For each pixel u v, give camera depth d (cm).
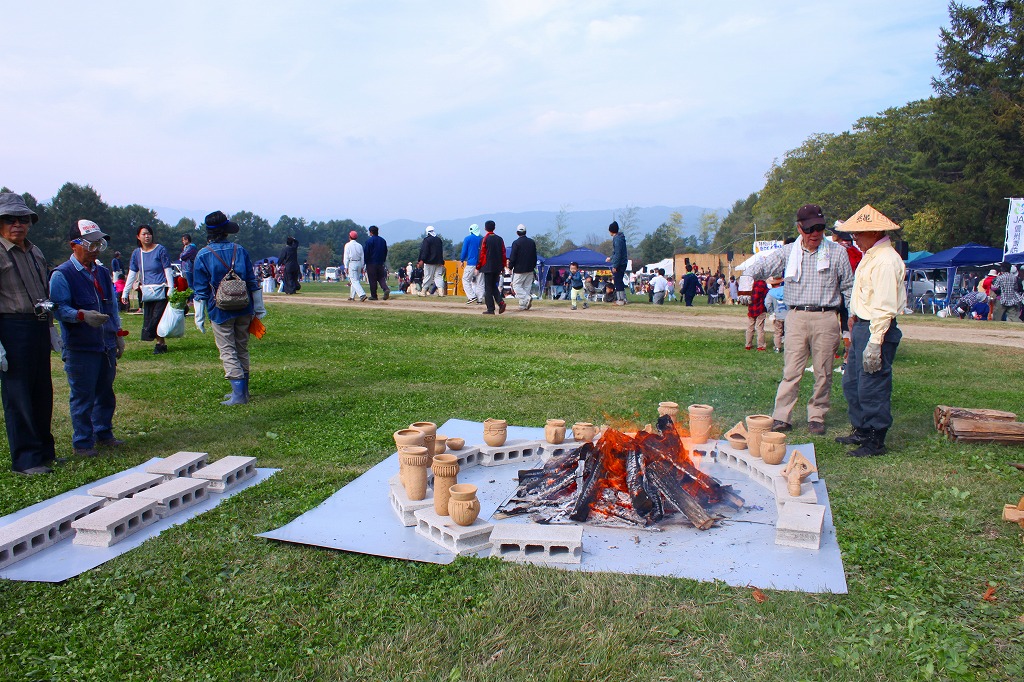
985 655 339
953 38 4572
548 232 10494
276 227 16762
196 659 352
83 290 658
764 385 991
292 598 404
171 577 430
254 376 1067
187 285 1326
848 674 326
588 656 343
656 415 813
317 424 782
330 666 342
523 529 461
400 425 775
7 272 590
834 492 554
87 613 394
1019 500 521
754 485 579
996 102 4381
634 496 506
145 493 531
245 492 567
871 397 646
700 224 12281
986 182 4334
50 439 636
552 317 1817
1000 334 1548
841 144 6175
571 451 614
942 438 702
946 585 404
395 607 392
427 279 2553
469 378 1048
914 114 5838
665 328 1625
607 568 429
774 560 437
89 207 9556
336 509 527
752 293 1305
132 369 1123
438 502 482
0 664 347
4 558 446
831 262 713
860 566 429
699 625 365
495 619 375
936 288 3456
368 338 1484
